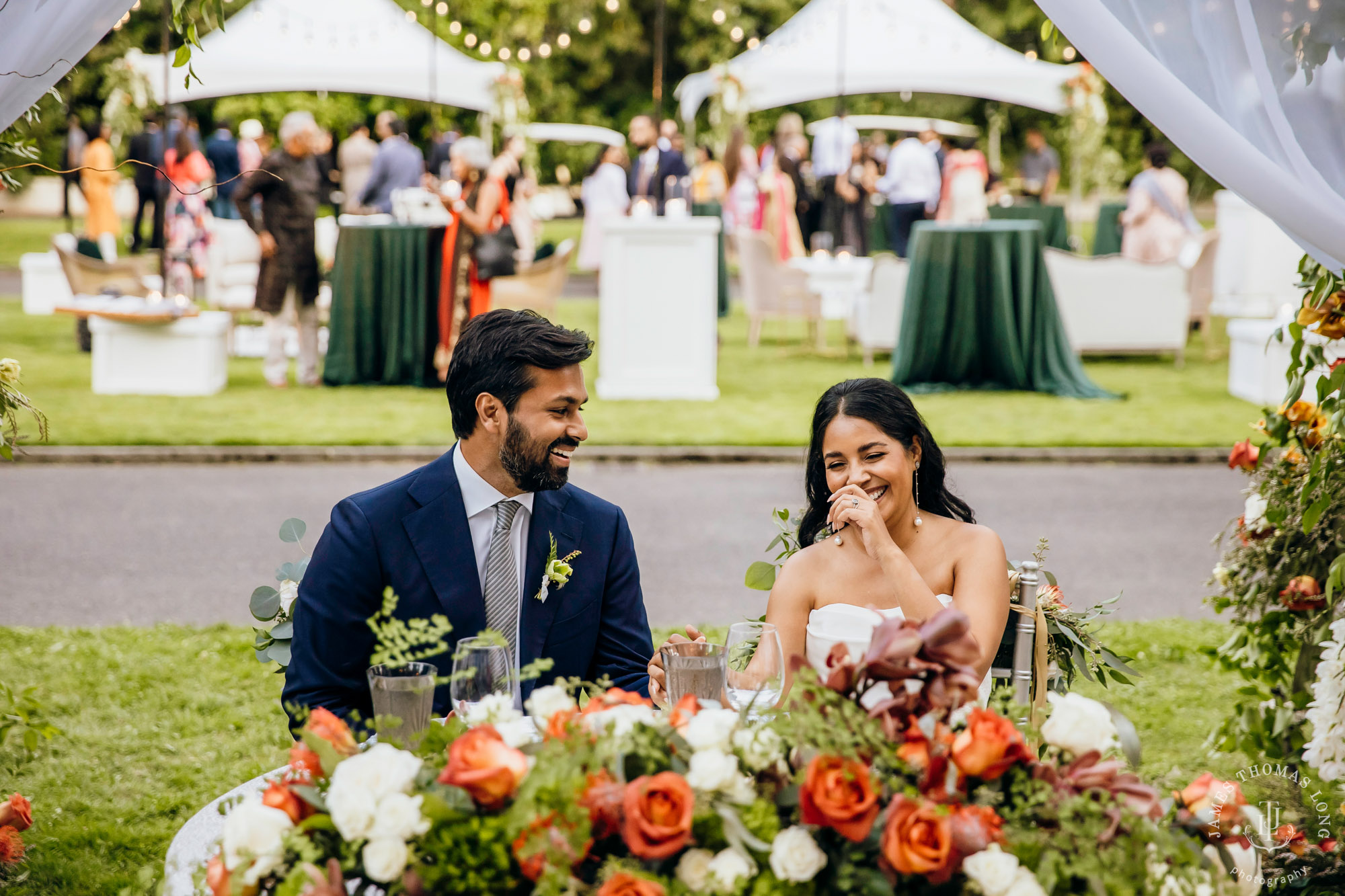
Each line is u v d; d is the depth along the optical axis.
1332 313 3.08
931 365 10.45
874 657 1.54
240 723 4.25
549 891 1.41
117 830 3.47
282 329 10.15
